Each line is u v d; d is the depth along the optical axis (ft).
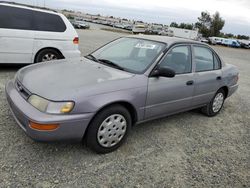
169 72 11.09
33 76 10.50
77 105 8.95
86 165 9.52
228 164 10.91
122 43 14.16
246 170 10.62
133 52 12.98
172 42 12.82
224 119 16.35
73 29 23.18
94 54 14.14
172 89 12.28
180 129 13.83
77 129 9.14
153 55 12.08
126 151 10.84
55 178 8.61
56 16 22.21
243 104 20.13
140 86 10.82
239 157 11.64
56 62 12.55
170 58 12.44
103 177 8.97
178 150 11.53
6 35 19.48
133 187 8.68
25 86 9.89
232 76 16.75
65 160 9.65
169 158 10.74
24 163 9.16
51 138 8.79
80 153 10.23
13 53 20.13
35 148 10.14
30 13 20.76
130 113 11.19
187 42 13.69
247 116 17.48
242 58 71.20
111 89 9.88
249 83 29.01
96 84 9.76
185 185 9.14
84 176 8.90
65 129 8.86
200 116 16.26
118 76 10.75
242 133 14.46
